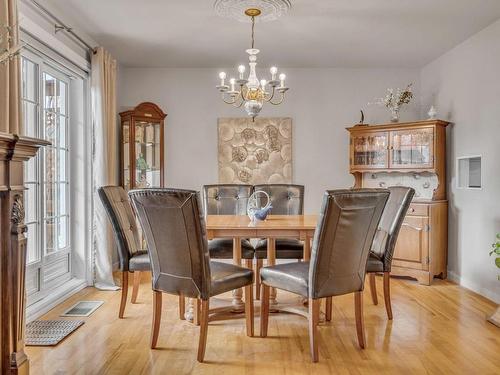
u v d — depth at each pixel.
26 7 3.10
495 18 3.70
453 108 4.56
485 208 3.96
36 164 3.52
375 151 4.93
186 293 2.59
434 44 4.41
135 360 2.54
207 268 2.54
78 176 4.20
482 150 4.00
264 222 3.37
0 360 1.75
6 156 1.70
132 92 5.33
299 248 3.71
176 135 5.38
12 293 1.78
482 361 2.53
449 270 4.65
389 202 3.37
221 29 3.94
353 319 3.29
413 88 5.37
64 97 4.08
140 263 3.25
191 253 2.52
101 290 4.08
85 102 4.23
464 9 3.49
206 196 4.39
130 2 3.34
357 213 2.52
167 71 5.34
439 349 2.71
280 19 3.68
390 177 5.12
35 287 3.49
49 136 3.76
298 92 5.38
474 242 4.15
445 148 4.70
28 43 3.21
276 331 3.03
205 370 2.41
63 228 4.05
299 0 3.27
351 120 5.38
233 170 5.39
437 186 4.57
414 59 4.97
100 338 2.88
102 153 4.18
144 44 4.38
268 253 3.32
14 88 2.59
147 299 3.80
